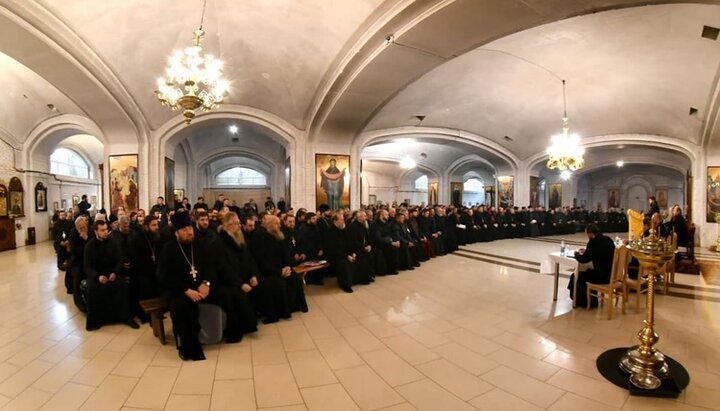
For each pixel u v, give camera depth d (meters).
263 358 3.58
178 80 5.96
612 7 4.79
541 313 4.95
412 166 20.44
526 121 13.36
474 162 20.11
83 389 2.98
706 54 7.18
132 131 10.15
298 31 7.18
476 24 5.24
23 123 11.57
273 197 18.41
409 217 9.29
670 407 2.74
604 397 2.88
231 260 4.34
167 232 4.95
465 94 11.07
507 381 3.13
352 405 2.78
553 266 5.79
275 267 4.78
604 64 8.69
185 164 16.91
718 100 8.30
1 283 6.59
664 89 9.39
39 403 2.78
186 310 3.62
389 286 6.45
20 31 5.81
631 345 3.85
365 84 7.58
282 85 9.57
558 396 2.90
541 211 15.95
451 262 8.98
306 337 4.11
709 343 3.93
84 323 4.51
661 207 23.47
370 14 5.75
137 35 7.31
